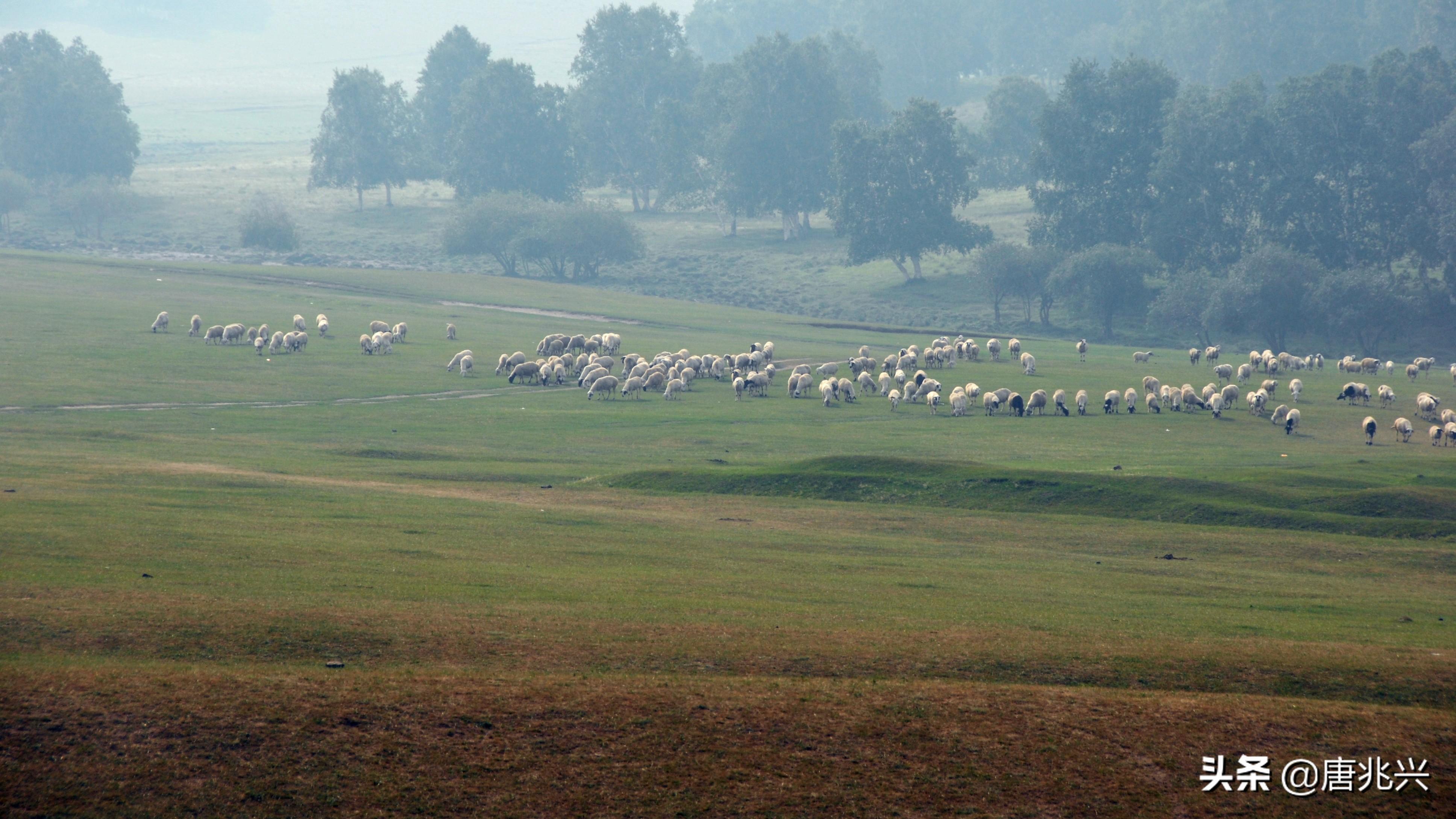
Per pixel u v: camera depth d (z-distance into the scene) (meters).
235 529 32.88
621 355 108.44
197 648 20.86
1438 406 90.75
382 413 74.44
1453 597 33.25
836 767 18.38
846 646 23.72
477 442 65.00
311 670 20.06
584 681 20.47
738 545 37.16
